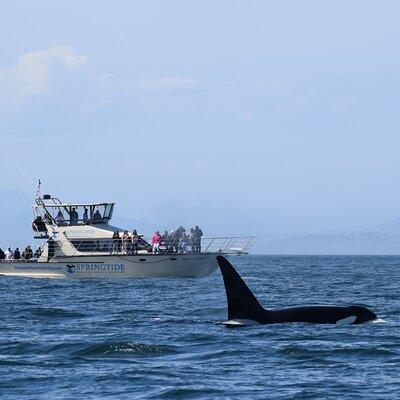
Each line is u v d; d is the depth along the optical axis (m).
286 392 77.69
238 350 98.75
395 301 176.12
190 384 81.06
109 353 98.31
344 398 75.38
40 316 141.88
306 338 106.06
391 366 89.44
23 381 83.00
